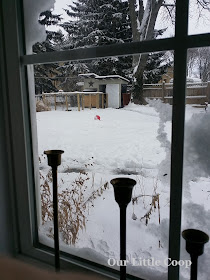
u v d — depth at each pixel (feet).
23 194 3.05
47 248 3.16
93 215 5.51
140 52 2.20
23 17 2.85
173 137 2.14
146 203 5.88
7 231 3.07
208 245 2.65
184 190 2.61
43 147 12.35
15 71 2.85
